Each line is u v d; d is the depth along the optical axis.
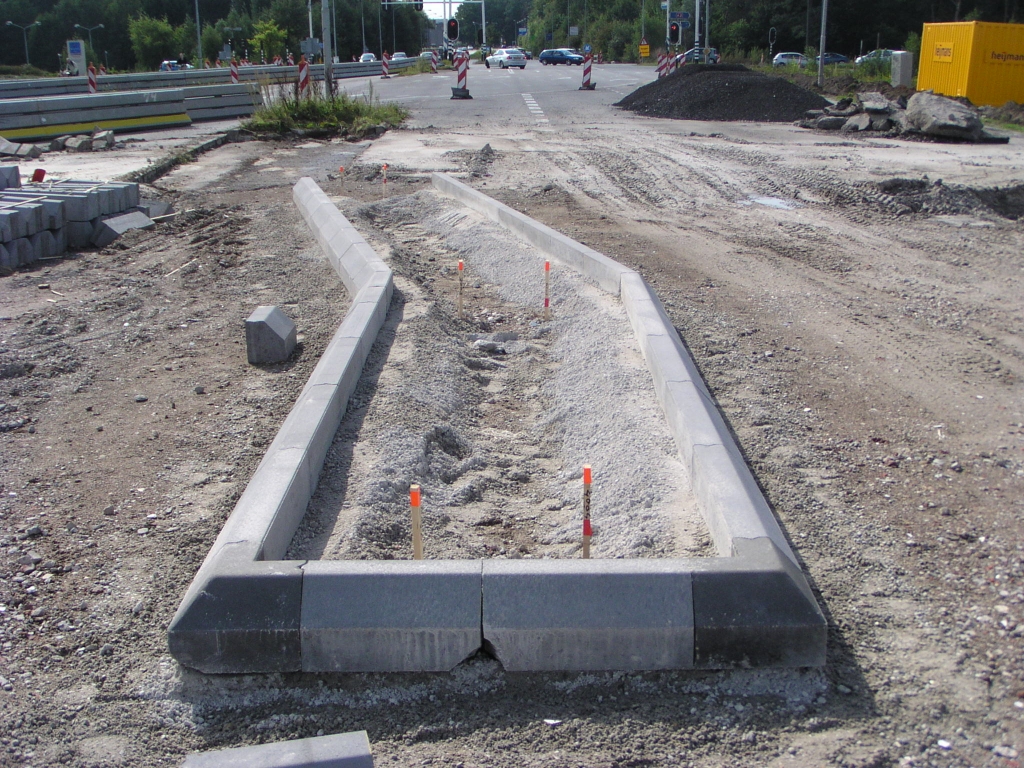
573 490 6.25
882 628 4.57
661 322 8.18
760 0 75.75
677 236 14.15
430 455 6.53
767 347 9.08
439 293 11.07
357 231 12.27
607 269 10.09
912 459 6.58
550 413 7.59
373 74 66.06
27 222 12.95
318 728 3.99
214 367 8.69
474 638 4.23
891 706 4.01
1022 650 4.38
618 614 4.21
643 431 6.55
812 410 7.48
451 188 16.39
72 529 5.67
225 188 18.48
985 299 10.92
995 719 3.92
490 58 71.88
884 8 71.75
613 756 3.77
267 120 27.27
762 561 4.33
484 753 3.81
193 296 11.14
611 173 19.55
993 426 7.20
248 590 4.27
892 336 9.50
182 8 104.62
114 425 7.34
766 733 3.88
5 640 4.56
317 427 5.93
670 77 35.69
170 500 6.07
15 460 6.70
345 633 4.21
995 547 5.35
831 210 16.16
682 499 5.59
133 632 4.63
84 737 3.95
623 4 107.38
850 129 26.59
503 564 4.36
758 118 30.08
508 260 12.18
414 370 7.86
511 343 9.34
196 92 30.20
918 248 13.56
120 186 15.07
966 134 23.91
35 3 111.12
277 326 8.77
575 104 36.69
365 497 5.64
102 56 99.62
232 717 4.10
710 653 4.21
